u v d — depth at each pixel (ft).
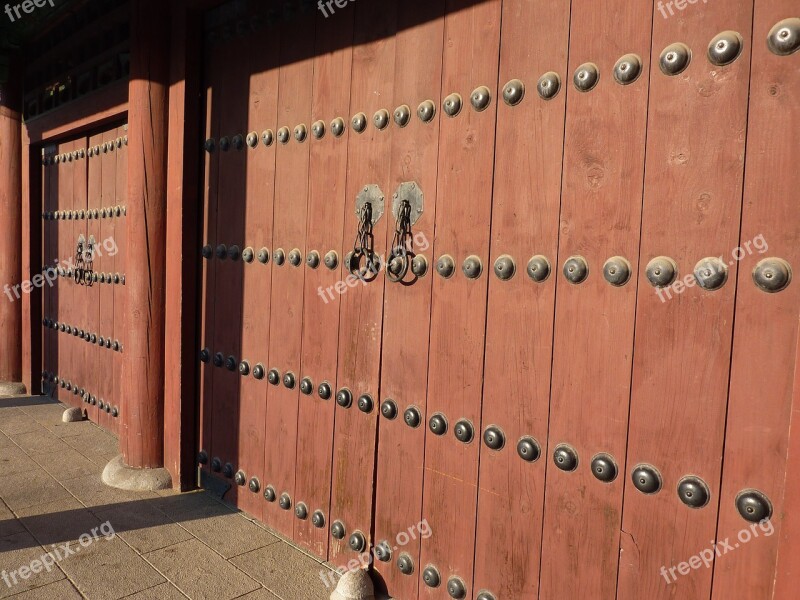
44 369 21.02
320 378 10.23
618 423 6.59
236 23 11.80
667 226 6.20
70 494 12.51
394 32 8.92
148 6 12.54
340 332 9.84
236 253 11.91
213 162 12.41
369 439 9.39
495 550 7.78
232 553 10.28
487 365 7.80
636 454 6.45
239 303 11.89
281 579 9.48
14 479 13.24
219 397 12.46
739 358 5.73
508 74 7.55
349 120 9.61
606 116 6.66
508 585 7.64
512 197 7.52
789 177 5.44
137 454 13.20
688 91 6.04
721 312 5.83
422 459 8.64
